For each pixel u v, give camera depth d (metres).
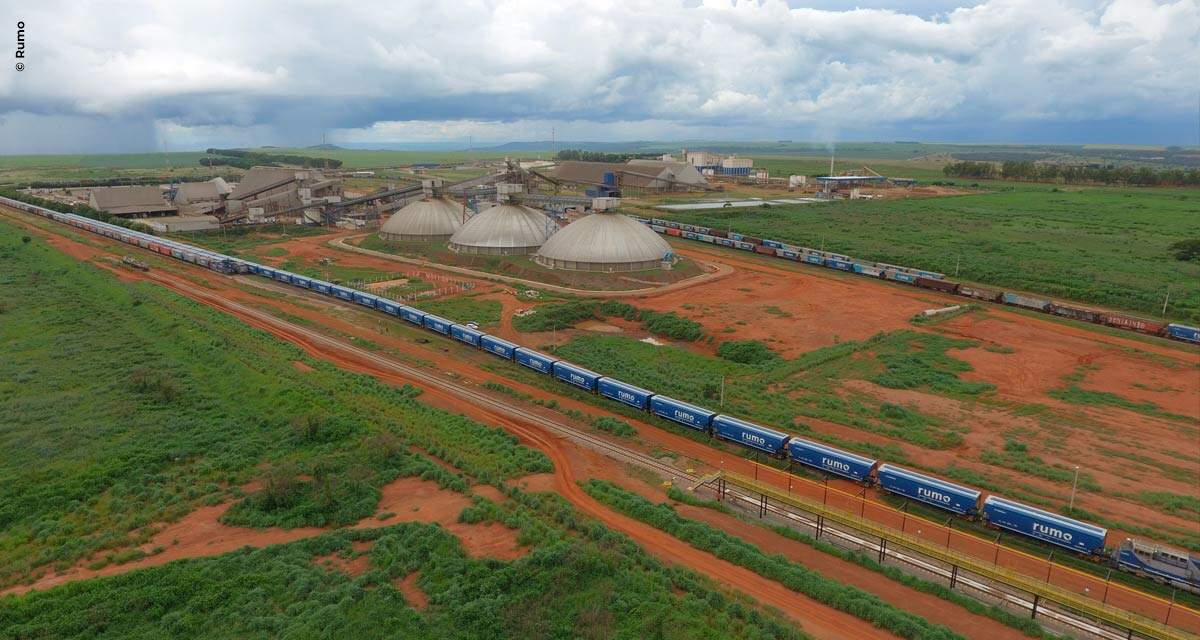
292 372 70.50
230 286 117.69
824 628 33.88
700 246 156.12
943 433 57.59
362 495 46.59
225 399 65.19
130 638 31.70
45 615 33.06
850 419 60.50
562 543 39.31
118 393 64.75
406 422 59.25
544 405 65.00
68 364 72.81
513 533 41.44
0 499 45.22
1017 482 49.03
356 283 119.12
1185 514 44.59
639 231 127.31
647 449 56.06
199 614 33.34
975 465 52.03
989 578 37.88
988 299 106.19
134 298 100.12
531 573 36.31
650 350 82.31
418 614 32.84
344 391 66.06
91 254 140.50
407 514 44.06
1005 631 34.47
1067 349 81.75
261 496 45.62
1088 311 95.00
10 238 154.12
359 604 33.72
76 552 39.75
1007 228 178.00
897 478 46.88
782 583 37.62
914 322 92.62
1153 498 46.44
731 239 155.88
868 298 106.56
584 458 54.03
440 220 163.62
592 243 123.44
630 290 112.50
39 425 56.75
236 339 82.44
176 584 35.59
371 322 96.00
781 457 53.62
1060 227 178.12
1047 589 35.09
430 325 90.88
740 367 75.50
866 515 45.91
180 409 61.88
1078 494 47.31
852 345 81.38
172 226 177.75
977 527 44.41
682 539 42.06
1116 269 126.31
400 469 50.56
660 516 43.91
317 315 99.06
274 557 38.53
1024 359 77.50
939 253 143.38
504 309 101.44
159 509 44.72
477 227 143.88
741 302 103.56
